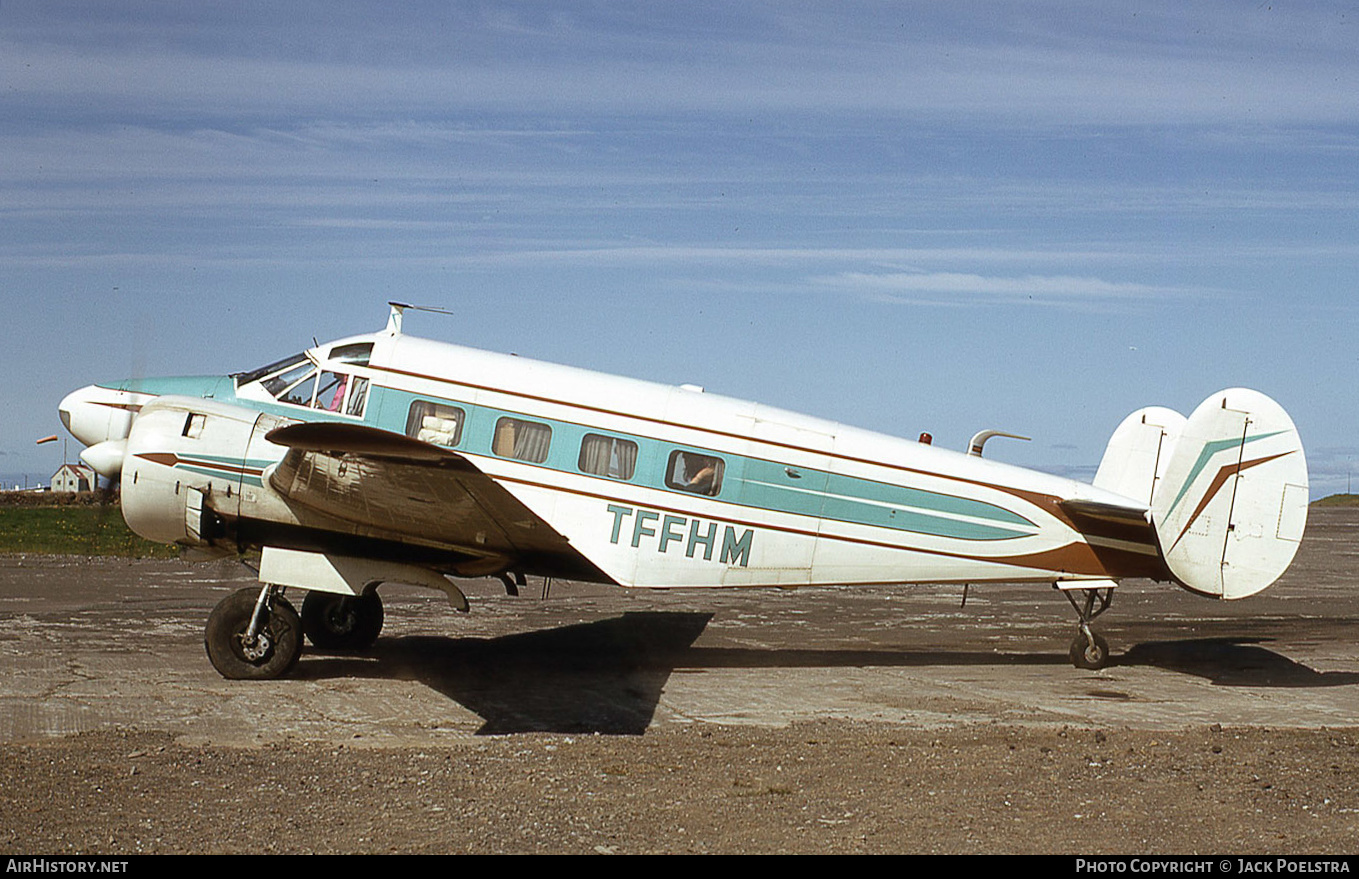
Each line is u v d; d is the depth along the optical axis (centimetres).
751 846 555
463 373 1092
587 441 1094
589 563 1096
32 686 959
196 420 1030
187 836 550
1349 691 1060
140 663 1081
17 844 530
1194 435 1079
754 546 1116
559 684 1031
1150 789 676
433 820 587
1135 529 1151
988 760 750
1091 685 1086
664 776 695
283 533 1037
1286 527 1063
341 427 763
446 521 992
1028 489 1162
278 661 1006
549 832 571
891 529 1138
